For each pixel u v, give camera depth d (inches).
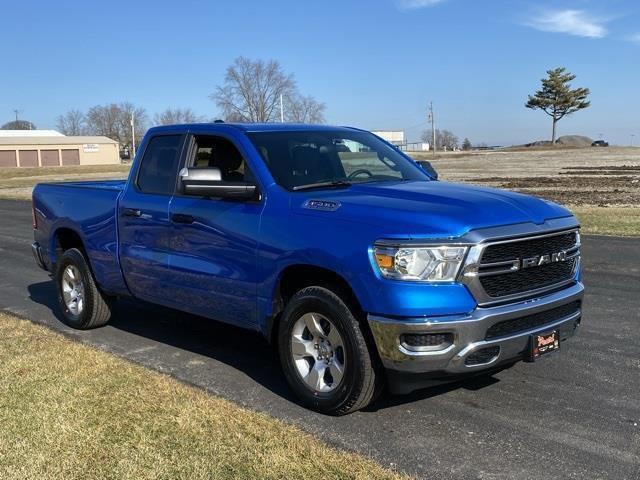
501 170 1704.0
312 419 173.3
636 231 509.0
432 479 140.7
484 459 149.9
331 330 172.2
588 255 411.2
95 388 191.9
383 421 171.5
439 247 153.1
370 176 213.3
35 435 160.7
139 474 142.4
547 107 4451.3
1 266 436.5
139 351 236.5
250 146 201.5
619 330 251.9
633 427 166.2
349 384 167.0
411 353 154.0
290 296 188.1
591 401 183.5
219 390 195.5
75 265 266.1
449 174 1549.0
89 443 156.5
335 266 165.0
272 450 152.9
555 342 173.3
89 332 264.4
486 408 179.3
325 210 173.9
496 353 160.1
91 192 260.1
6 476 141.9
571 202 786.2
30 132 5073.8
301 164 201.8
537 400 184.5
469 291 154.8
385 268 156.2
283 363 184.9
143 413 173.6
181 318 284.7
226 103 3400.6
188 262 211.2
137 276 234.2
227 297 199.3
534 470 144.7
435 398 186.7
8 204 1025.5
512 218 165.0
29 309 307.7
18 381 197.8
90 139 4370.1
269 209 186.9
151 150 236.2
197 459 148.6
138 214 229.0
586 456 150.9
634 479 140.6
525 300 164.9
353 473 142.6
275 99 3403.1
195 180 193.2
